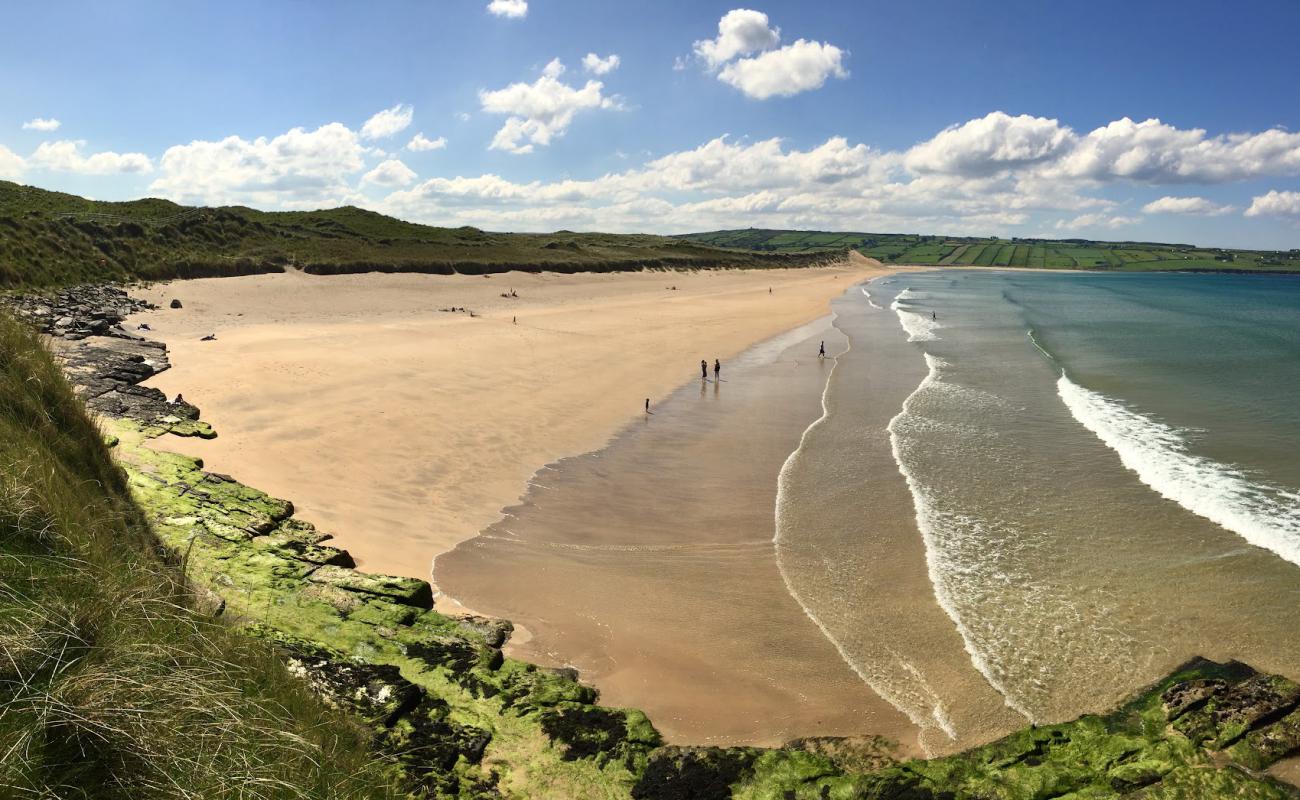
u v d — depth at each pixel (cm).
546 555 1402
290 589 1059
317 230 6706
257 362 2659
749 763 804
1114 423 2350
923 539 1478
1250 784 703
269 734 552
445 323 4081
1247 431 2239
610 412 2441
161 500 1261
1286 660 1053
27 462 738
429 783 708
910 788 757
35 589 557
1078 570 1339
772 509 1645
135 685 487
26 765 409
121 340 2784
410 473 1755
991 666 1062
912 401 2681
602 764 791
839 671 1059
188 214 5684
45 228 4288
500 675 949
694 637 1142
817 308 6347
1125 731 845
